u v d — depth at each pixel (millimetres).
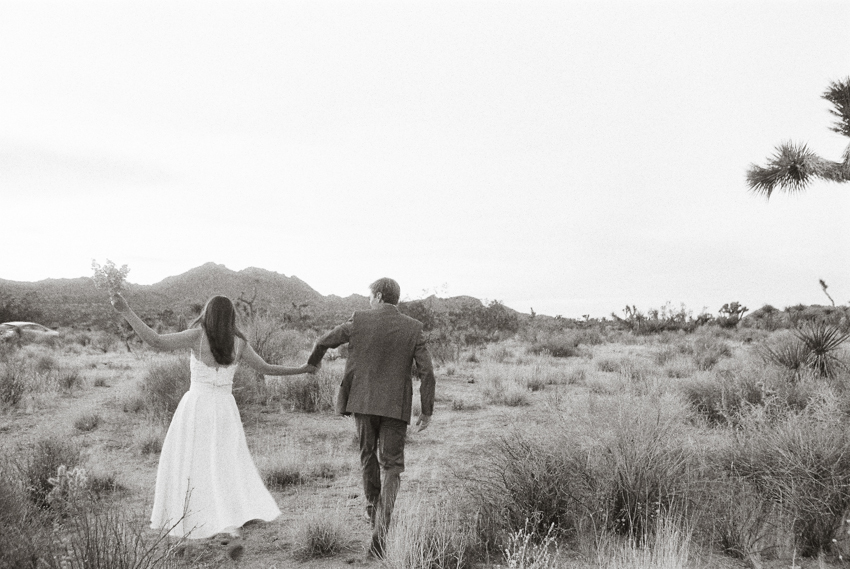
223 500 4238
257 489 4414
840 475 4438
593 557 4094
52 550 3195
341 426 8906
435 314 21656
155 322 34906
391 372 4492
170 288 129875
